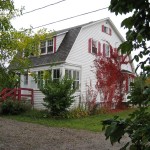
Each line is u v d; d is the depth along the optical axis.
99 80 20.80
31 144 9.52
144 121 1.91
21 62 9.20
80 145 9.60
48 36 10.93
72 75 20.89
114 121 1.94
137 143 1.90
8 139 10.21
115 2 2.00
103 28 24.19
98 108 20.00
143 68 2.04
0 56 8.38
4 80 8.74
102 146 9.47
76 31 21.98
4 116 17.33
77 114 17.59
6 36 8.23
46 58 21.86
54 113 17.03
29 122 15.10
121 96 20.64
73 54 20.92
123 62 20.50
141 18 1.95
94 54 22.72
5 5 8.12
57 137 10.99
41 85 17.38
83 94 21.23
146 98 1.96
